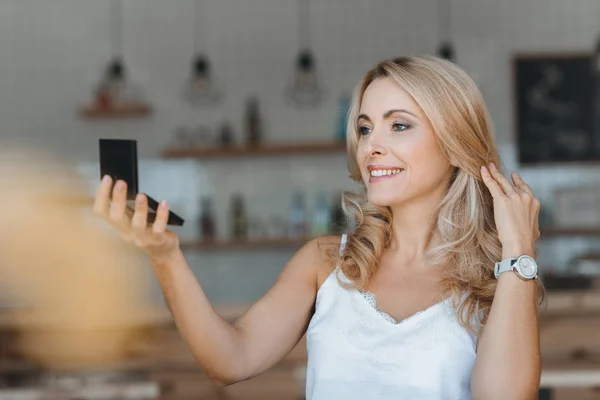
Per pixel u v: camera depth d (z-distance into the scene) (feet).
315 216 18.12
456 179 5.98
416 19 18.72
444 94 5.75
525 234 5.54
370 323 5.62
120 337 12.37
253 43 18.75
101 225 17.83
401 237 6.06
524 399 5.19
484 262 5.89
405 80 5.74
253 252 18.57
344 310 5.75
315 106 18.69
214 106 18.65
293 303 5.97
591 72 18.40
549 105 18.43
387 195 5.79
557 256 18.19
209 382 12.23
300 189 18.53
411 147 5.72
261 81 18.70
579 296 12.07
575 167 18.40
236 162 18.60
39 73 18.67
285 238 17.65
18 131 18.56
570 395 11.68
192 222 18.47
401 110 5.75
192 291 5.30
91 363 12.39
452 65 5.90
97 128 18.61
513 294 5.37
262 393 12.16
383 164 5.79
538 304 5.90
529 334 5.30
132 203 4.95
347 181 18.47
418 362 5.46
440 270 5.91
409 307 5.72
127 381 11.80
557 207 17.66
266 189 18.56
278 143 18.48
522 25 18.62
